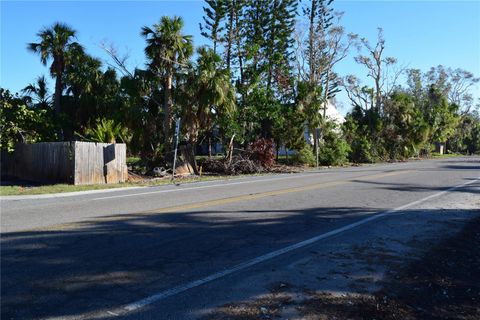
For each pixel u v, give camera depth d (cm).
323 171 2619
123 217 928
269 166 2655
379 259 638
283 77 3456
